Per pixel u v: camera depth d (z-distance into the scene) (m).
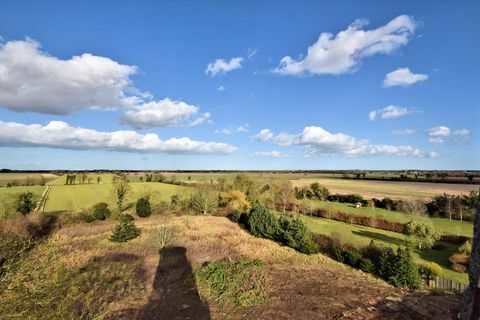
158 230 26.28
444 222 36.22
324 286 18.03
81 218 39.09
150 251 24.06
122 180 56.56
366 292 17.31
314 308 14.99
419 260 22.77
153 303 15.04
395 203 44.41
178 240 27.55
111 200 48.19
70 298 10.79
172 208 47.06
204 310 14.55
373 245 22.89
